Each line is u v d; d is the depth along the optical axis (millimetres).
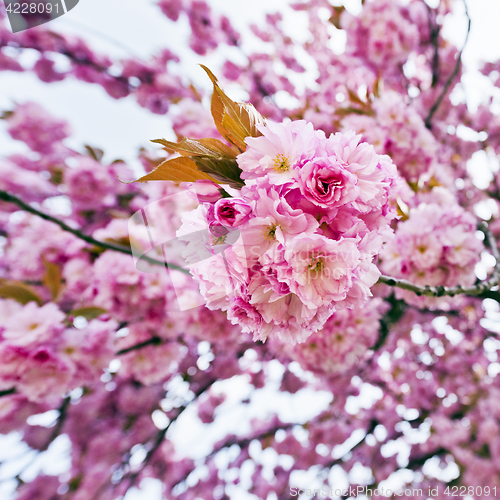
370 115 2555
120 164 2793
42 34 3023
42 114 2854
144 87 3699
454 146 4211
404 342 4359
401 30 3229
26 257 2621
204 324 2594
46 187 2820
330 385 4125
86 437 3391
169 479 4277
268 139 894
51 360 1983
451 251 1902
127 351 2529
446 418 4227
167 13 3979
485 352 4348
